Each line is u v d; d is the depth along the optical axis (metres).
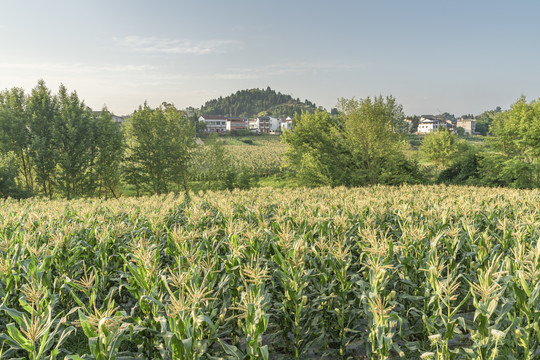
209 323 3.28
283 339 5.50
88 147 44.16
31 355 3.19
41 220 8.95
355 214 8.80
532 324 3.65
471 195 14.70
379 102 34.97
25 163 45.44
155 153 46.31
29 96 45.28
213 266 4.91
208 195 15.05
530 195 13.79
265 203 11.45
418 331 4.74
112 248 6.78
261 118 194.38
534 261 4.12
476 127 188.25
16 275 5.07
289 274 4.79
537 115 36.38
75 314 5.52
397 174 37.00
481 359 3.53
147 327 4.11
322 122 50.72
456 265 5.79
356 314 5.08
